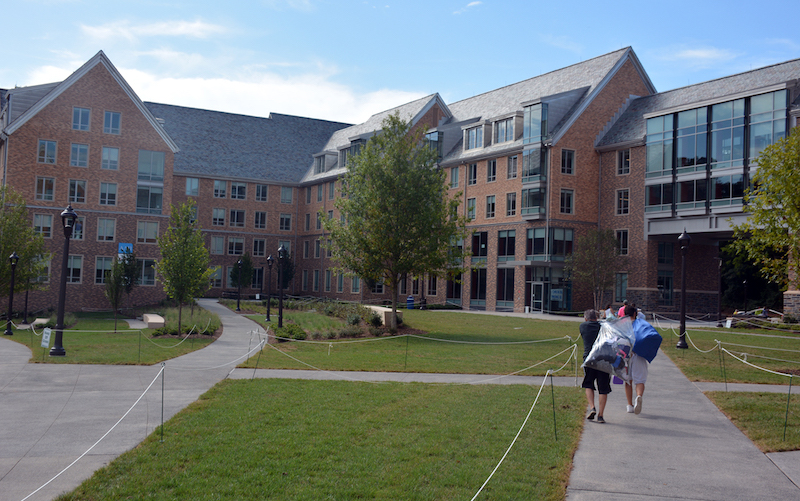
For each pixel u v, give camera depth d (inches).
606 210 1836.9
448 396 495.2
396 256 1125.7
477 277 2039.9
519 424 393.7
